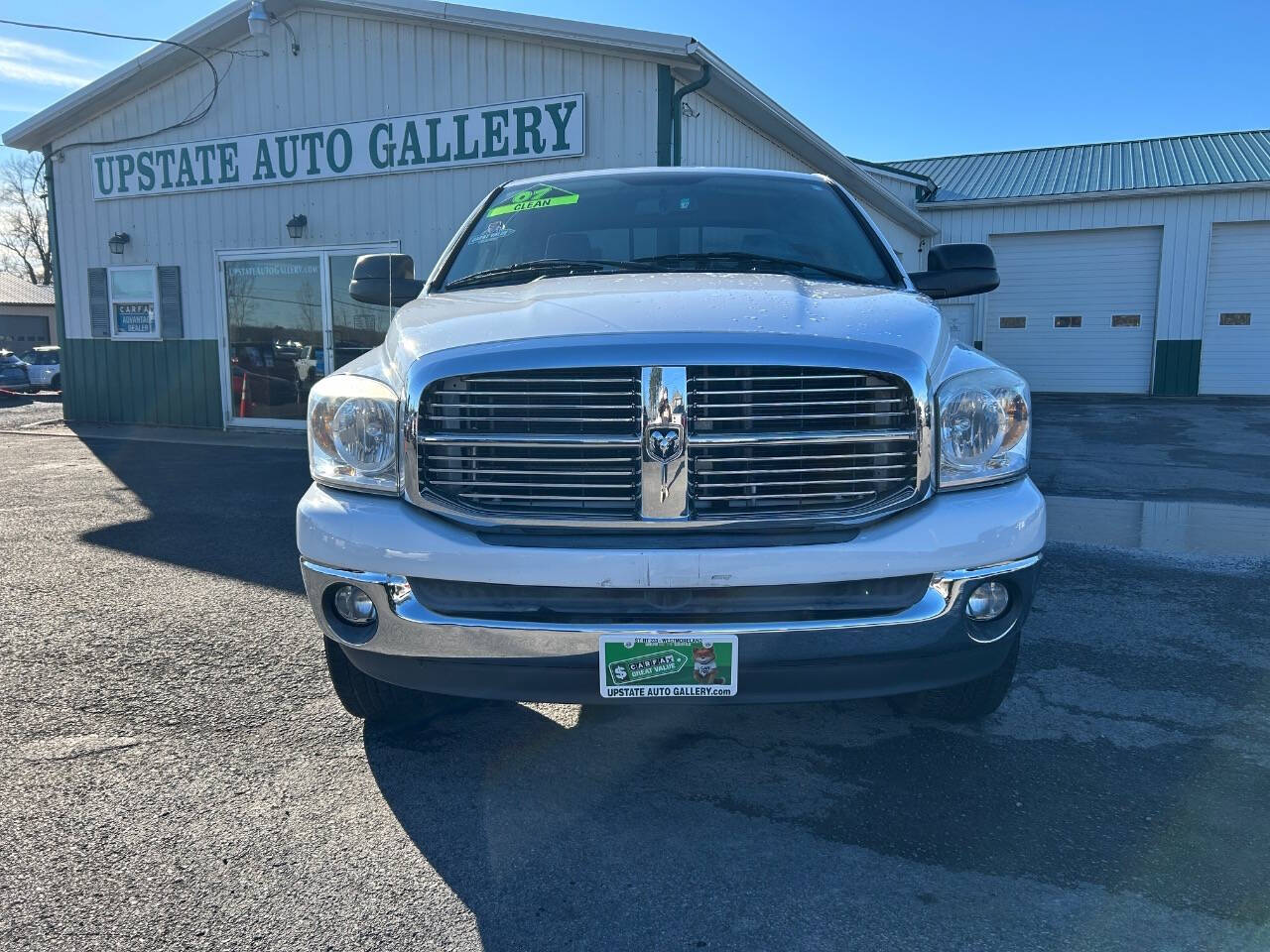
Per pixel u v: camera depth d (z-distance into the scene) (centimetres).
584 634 250
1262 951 215
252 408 1309
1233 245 1956
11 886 244
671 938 222
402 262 423
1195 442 1174
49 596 500
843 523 254
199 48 1212
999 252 2136
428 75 1104
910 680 262
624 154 1007
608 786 297
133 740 328
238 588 516
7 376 2684
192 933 225
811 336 259
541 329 267
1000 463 270
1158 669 389
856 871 249
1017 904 234
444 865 253
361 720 345
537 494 260
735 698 254
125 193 1341
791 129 1206
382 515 264
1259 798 284
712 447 255
